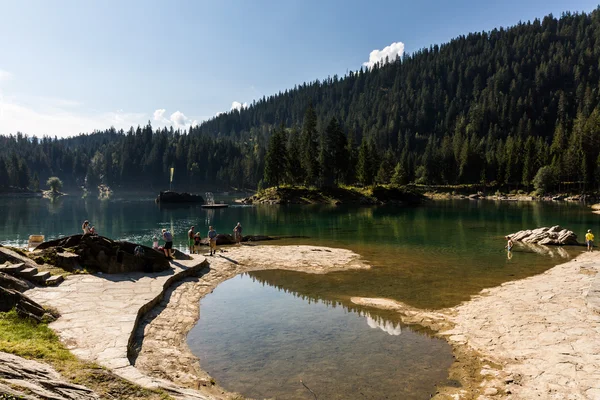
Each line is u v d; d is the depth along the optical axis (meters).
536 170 130.25
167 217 62.03
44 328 10.26
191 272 21.08
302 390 9.02
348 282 20.31
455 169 154.00
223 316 14.71
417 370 10.07
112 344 9.84
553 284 18.66
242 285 19.77
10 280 13.45
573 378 9.24
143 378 8.04
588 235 30.94
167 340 11.95
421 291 18.38
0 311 10.29
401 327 13.42
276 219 58.75
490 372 9.85
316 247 31.69
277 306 16.08
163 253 21.98
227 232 44.22
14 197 141.25
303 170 108.25
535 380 9.31
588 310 14.20
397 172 134.25
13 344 8.36
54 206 89.56
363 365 10.37
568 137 132.88
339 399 8.62
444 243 34.56
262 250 29.98
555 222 53.34
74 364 7.92
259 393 8.88
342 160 106.44
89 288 15.28
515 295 16.95
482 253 29.27
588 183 114.25
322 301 16.78
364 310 15.45
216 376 9.73
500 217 62.12
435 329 13.19
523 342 11.61
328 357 10.89
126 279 17.38
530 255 28.31
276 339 12.31
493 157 148.88
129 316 12.23
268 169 104.62
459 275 21.83
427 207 89.88
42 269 16.50
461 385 9.26
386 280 20.72
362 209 82.19
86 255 18.22
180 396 7.52
